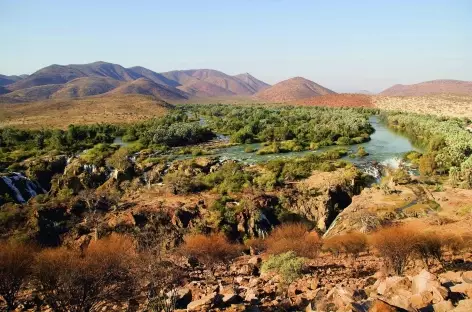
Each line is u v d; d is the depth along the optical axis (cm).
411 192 4478
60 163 6962
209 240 2959
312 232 3978
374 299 1035
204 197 5084
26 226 4047
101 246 2842
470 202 3888
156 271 1881
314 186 5209
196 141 8950
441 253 2284
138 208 4547
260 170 6000
